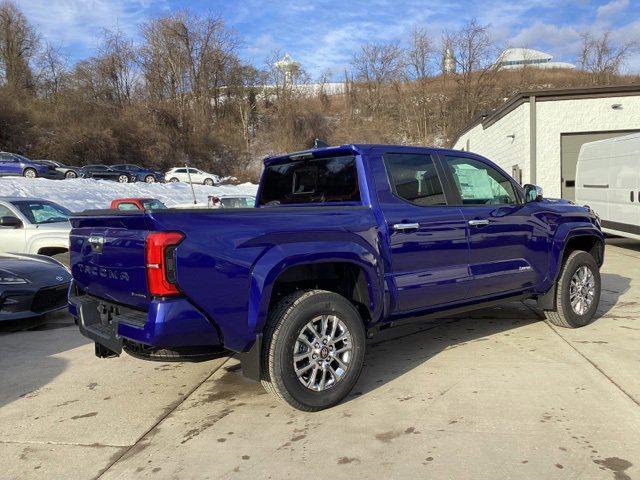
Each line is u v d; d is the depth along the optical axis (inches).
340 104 3181.6
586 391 152.6
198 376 182.4
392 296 163.9
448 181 186.4
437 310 180.1
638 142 394.6
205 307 131.2
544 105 673.0
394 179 172.4
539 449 121.2
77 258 165.6
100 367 194.2
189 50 2952.8
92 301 162.2
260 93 3166.8
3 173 1347.2
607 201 444.1
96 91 2625.5
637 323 226.2
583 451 119.7
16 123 1971.0
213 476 116.3
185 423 144.3
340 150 173.0
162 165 2342.5
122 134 2236.7
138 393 167.8
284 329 140.8
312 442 129.7
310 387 145.6
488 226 189.9
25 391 171.9
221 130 2817.4
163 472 119.0
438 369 176.9
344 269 164.6
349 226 155.6
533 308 258.4
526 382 161.3
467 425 134.5
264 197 202.8
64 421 148.0
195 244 129.9
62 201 974.4
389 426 136.3
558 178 675.4
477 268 186.9
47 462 125.2
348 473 114.9
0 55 2504.9
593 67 2751.0
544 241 209.8
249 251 137.5
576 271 221.0
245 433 136.3
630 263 383.2
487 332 220.1
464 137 1224.2
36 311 251.4
